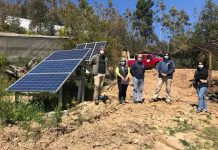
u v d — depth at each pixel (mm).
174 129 13859
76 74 16453
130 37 55312
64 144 11469
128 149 11734
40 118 12703
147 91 20781
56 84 14367
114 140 12047
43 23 52688
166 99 16656
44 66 16359
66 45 25703
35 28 53406
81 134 12148
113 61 22750
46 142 11430
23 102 14359
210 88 24547
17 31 47812
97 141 11844
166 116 14695
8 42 24172
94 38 25328
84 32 26234
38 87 14461
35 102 14750
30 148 11016
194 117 15172
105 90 19250
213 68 39312
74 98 15867
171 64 16531
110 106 15242
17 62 24078
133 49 55750
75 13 27109
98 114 13977
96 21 26969
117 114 14359
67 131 12312
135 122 13633
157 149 12172
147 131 13188
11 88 14664
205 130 14281
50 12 53750
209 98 22094
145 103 16219
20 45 24609
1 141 11156
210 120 15273
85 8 28094
